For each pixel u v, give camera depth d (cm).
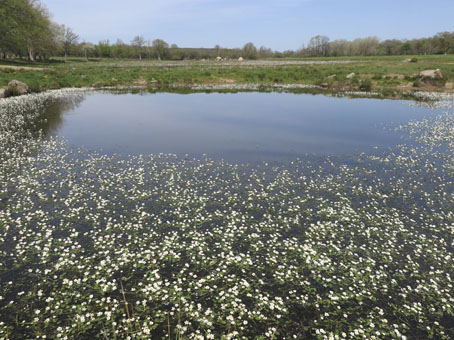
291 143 1582
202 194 995
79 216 831
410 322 521
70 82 4091
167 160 1317
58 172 1145
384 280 617
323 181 1107
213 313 521
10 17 5466
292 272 637
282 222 830
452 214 863
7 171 1132
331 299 563
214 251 702
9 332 475
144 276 611
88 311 520
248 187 1052
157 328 493
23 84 3131
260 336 483
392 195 988
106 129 1850
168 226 799
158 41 13400
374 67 5406
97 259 657
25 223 783
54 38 8569
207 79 4634
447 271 646
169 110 2495
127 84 4278
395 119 2139
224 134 1756
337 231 786
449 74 4069
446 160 1309
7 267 621
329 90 3812
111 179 1096
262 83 4481
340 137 1695
